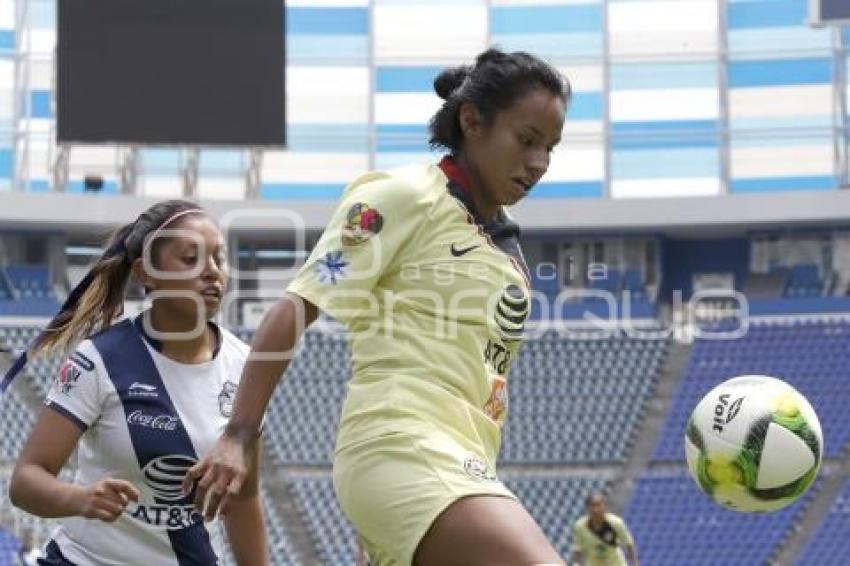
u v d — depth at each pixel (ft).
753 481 31.07
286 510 151.64
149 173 190.39
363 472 27.30
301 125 193.98
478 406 28.04
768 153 190.90
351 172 193.67
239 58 156.76
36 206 164.76
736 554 147.95
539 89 27.94
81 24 155.53
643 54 191.72
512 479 157.89
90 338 32.04
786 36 189.98
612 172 192.85
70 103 155.53
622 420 162.71
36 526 144.05
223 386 32.45
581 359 168.25
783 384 31.81
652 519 152.56
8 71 195.21
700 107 191.42
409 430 27.09
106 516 29.50
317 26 193.67
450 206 28.07
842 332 168.55
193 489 31.91
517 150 27.99
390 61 192.95
